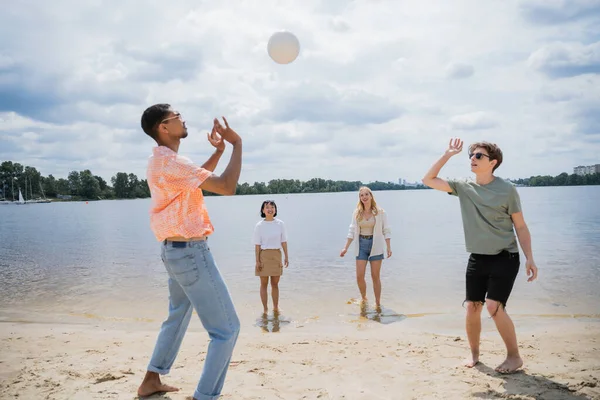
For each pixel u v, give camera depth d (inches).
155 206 125.6
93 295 342.3
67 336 227.3
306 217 1406.3
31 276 428.5
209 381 123.6
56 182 6939.0
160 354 142.6
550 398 140.3
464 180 171.3
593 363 171.5
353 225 311.3
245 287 364.8
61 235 950.4
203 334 231.1
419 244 630.5
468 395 144.2
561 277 370.9
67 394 146.6
